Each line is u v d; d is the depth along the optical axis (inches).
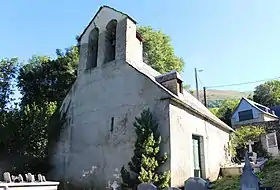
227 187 424.2
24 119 635.5
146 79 518.0
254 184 265.3
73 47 981.8
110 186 498.6
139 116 504.4
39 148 613.6
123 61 565.3
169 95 479.2
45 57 1037.2
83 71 639.1
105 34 625.3
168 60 1200.8
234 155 820.6
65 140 614.9
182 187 465.1
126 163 491.2
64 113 642.8
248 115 1574.8
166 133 466.9
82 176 550.6
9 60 1067.9
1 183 312.8
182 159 489.4
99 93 587.2
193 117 569.9
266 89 2092.8
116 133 526.0
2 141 605.9
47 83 934.4
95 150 549.0
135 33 610.5
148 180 420.8
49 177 604.4
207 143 621.3
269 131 1016.9
